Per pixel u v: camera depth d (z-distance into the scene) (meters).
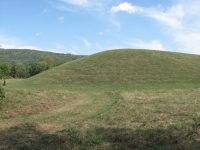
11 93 13.49
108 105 12.81
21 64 83.69
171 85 28.34
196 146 5.60
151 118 8.76
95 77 33.28
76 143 5.90
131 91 21.30
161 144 5.86
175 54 45.31
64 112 10.73
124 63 38.66
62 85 29.80
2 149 5.61
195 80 31.25
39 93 15.43
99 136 6.35
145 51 45.16
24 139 6.48
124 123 8.05
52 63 85.19
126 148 5.58
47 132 7.21
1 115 9.62
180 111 10.06
